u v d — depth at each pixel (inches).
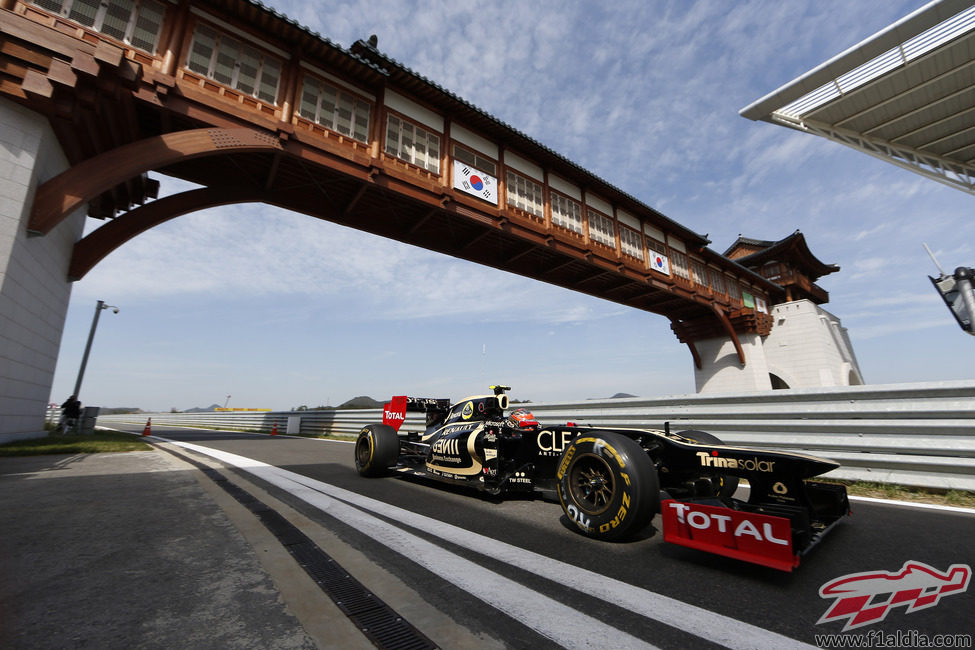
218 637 56.6
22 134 267.0
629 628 60.7
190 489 160.9
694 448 112.7
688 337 1106.7
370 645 55.5
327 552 92.8
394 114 482.9
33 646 53.1
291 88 402.9
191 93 340.2
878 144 551.8
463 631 59.6
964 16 379.2
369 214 547.8
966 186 538.9
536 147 597.9
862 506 138.9
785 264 1171.9
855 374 1107.9
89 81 279.0
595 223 713.6
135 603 66.7
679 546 100.1
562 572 82.9
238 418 944.9
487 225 550.9
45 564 83.3
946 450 149.0
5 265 255.8
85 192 288.0
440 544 100.7
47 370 339.9
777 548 75.5
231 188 453.1
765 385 1001.5
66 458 248.5
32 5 292.5
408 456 211.6
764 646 55.4
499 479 150.5
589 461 111.6
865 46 409.7
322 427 629.9
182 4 354.9
